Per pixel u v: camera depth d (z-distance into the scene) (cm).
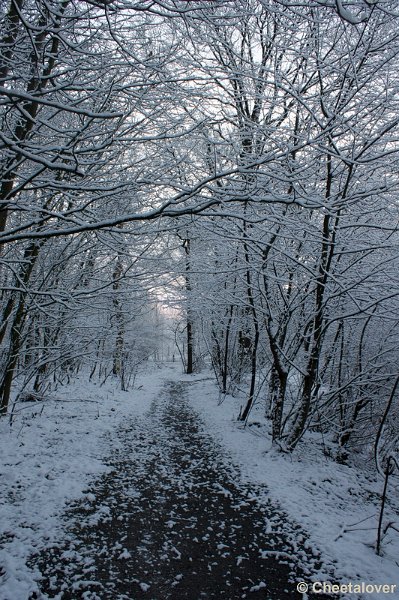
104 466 647
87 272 771
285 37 536
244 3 419
